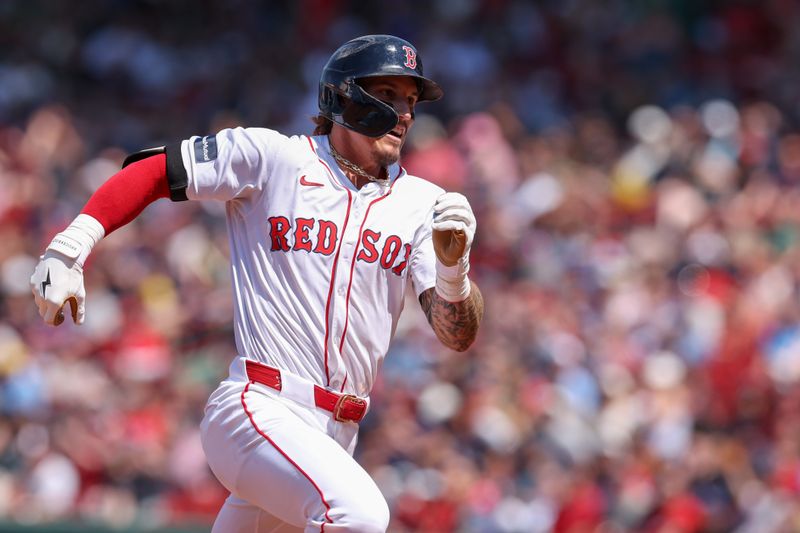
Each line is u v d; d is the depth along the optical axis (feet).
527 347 116.98
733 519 98.58
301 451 41.09
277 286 42.98
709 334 119.44
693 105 174.09
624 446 105.29
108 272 140.56
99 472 113.29
